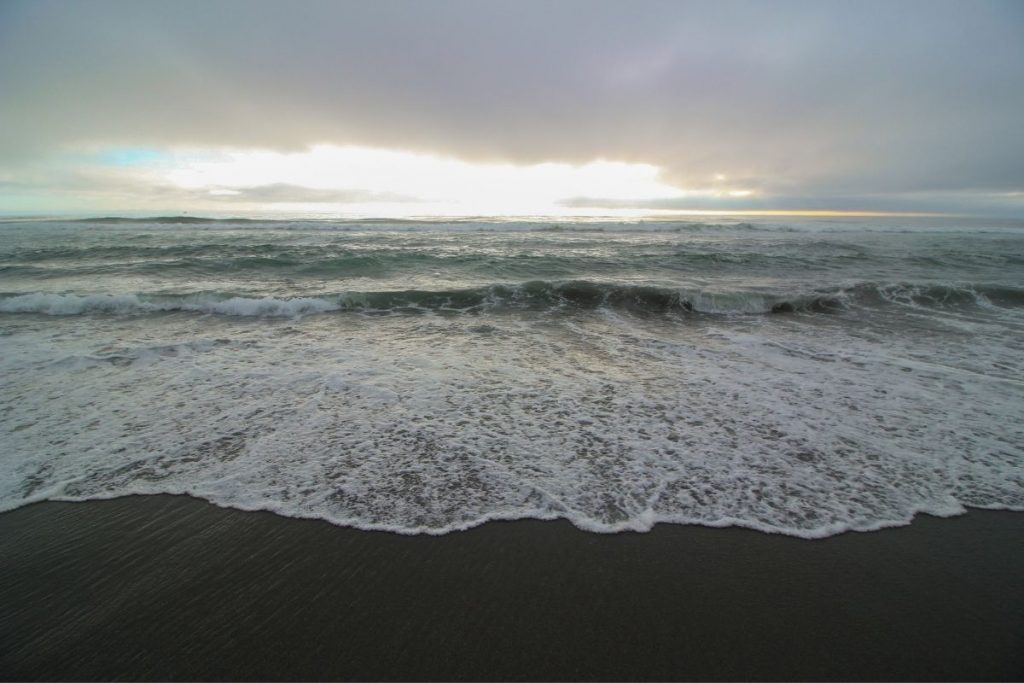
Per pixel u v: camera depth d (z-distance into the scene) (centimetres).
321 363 541
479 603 221
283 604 221
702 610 217
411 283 1062
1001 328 729
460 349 607
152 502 290
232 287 993
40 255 1359
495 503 289
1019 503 292
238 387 466
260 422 392
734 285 1045
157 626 209
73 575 236
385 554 251
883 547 256
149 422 389
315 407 421
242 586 230
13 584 230
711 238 2102
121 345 605
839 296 923
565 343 641
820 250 1689
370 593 227
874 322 775
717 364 552
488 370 524
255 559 247
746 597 224
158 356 563
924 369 532
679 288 941
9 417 395
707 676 187
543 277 1154
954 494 300
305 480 312
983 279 1145
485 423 394
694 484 308
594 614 215
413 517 277
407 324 745
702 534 265
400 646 200
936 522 275
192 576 236
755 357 580
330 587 230
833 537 263
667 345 632
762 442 362
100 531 266
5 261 1277
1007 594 227
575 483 309
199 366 528
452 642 201
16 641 201
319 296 882
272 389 461
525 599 223
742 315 835
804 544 258
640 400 443
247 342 628
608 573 238
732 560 247
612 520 276
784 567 243
